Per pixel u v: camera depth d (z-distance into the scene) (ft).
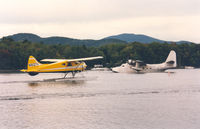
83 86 161.27
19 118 86.43
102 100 113.29
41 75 299.79
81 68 191.31
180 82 191.11
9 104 106.32
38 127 77.82
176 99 115.24
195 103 106.42
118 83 181.47
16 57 437.99
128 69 308.19
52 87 156.35
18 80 216.74
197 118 84.69
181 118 84.89
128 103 106.93
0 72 375.25
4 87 160.35
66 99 115.96
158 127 76.89
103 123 80.59
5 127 77.87
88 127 77.30
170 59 303.48
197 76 263.90
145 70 302.04
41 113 92.17
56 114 90.74
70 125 79.10
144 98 118.01
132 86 162.20
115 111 94.07
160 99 115.34
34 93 132.77
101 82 188.34
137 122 81.25
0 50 433.89
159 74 301.84
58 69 181.06
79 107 100.27
